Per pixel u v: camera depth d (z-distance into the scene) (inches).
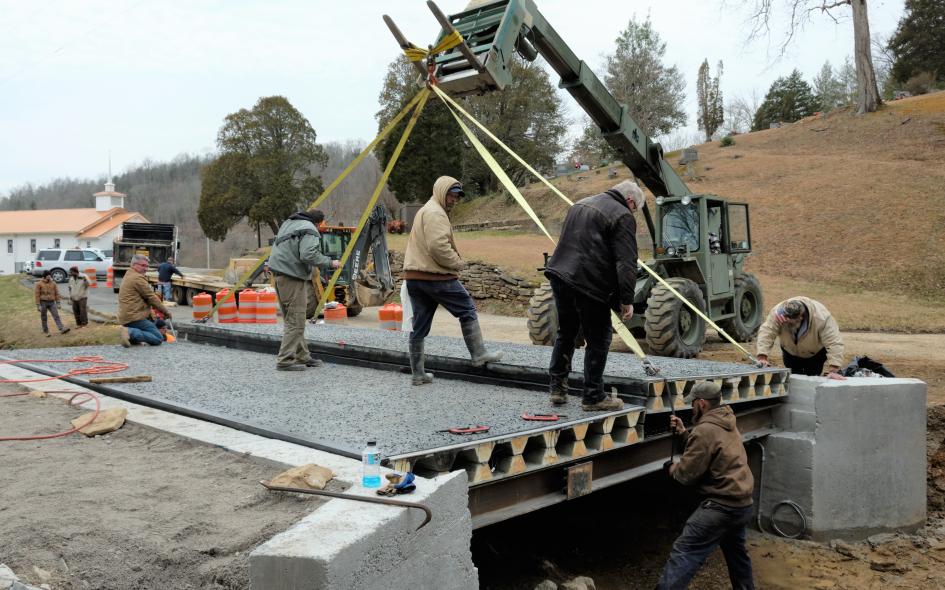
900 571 213.3
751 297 503.8
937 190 952.9
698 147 1710.1
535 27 290.7
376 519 100.6
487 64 240.1
